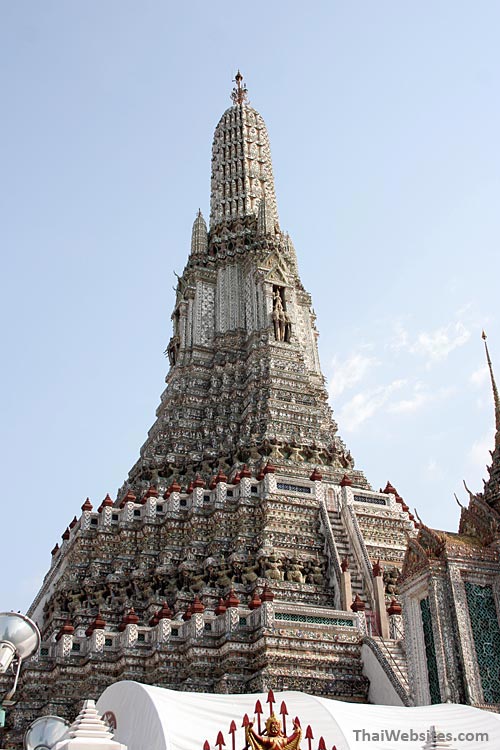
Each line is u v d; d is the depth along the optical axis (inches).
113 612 2038.6
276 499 2192.4
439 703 1036.5
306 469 2421.3
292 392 2763.3
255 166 3791.8
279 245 3316.9
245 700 1064.8
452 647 1043.3
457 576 1080.8
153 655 1713.8
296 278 3346.5
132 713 1061.8
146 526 2222.0
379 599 1845.5
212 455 2573.8
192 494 2271.2
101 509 2273.6
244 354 3009.4
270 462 2381.9
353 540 2137.1
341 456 2586.1
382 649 1637.6
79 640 1793.8
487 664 1037.8
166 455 2598.4
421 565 1108.5
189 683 1648.6
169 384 3043.8
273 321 2999.5
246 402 2748.5
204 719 1010.1
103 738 792.9
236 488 2267.5
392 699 1544.0
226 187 3708.2
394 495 2336.4
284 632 1642.5
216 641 1706.4
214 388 2878.9
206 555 2158.0
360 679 1638.8
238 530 2171.5
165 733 961.5
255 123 3961.6
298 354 2933.1
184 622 1758.1
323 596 2014.0
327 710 1026.1
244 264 3319.4
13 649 795.4
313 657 1636.3
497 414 1206.3
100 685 1712.6
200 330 3125.0
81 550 2222.0
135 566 2178.9
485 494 1176.8
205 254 3403.1
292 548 2124.8
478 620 1064.8
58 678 1731.1
